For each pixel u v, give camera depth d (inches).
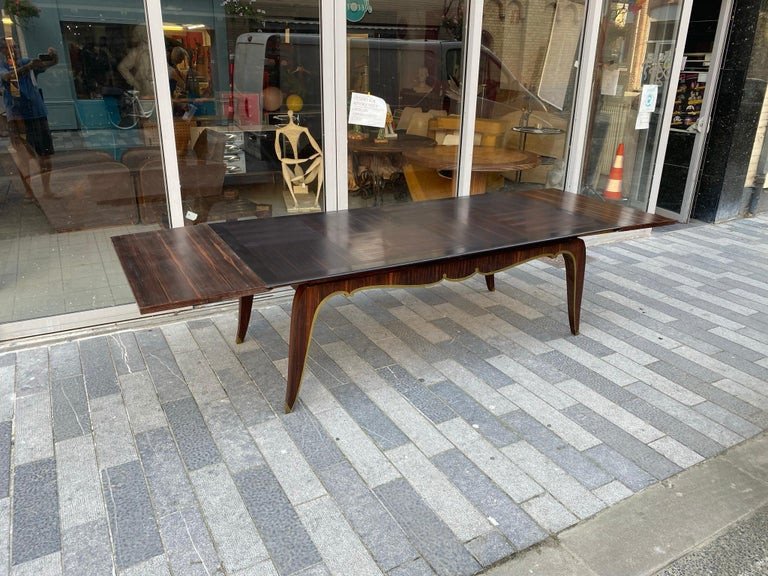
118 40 108.3
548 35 152.6
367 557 64.1
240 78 121.6
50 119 108.8
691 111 200.1
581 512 71.4
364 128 138.1
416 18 135.6
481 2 138.9
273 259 86.2
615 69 165.3
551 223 108.8
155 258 85.7
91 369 101.6
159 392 95.0
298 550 64.9
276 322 120.8
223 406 91.7
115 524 68.1
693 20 193.2
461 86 147.3
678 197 209.6
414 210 118.4
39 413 89.0
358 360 107.5
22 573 61.5
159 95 112.3
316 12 122.0
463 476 77.2
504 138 158.4
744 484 76.9
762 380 103.3
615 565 63.9
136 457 79.7
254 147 127.7
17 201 111.0
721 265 164.4
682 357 111.0
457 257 95.1
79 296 116.8
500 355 110.4
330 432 86.0
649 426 89.1
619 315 129.8
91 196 114.8
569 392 98.1
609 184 180.9
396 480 76.2
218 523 68.5
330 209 137.9
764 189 216.7
